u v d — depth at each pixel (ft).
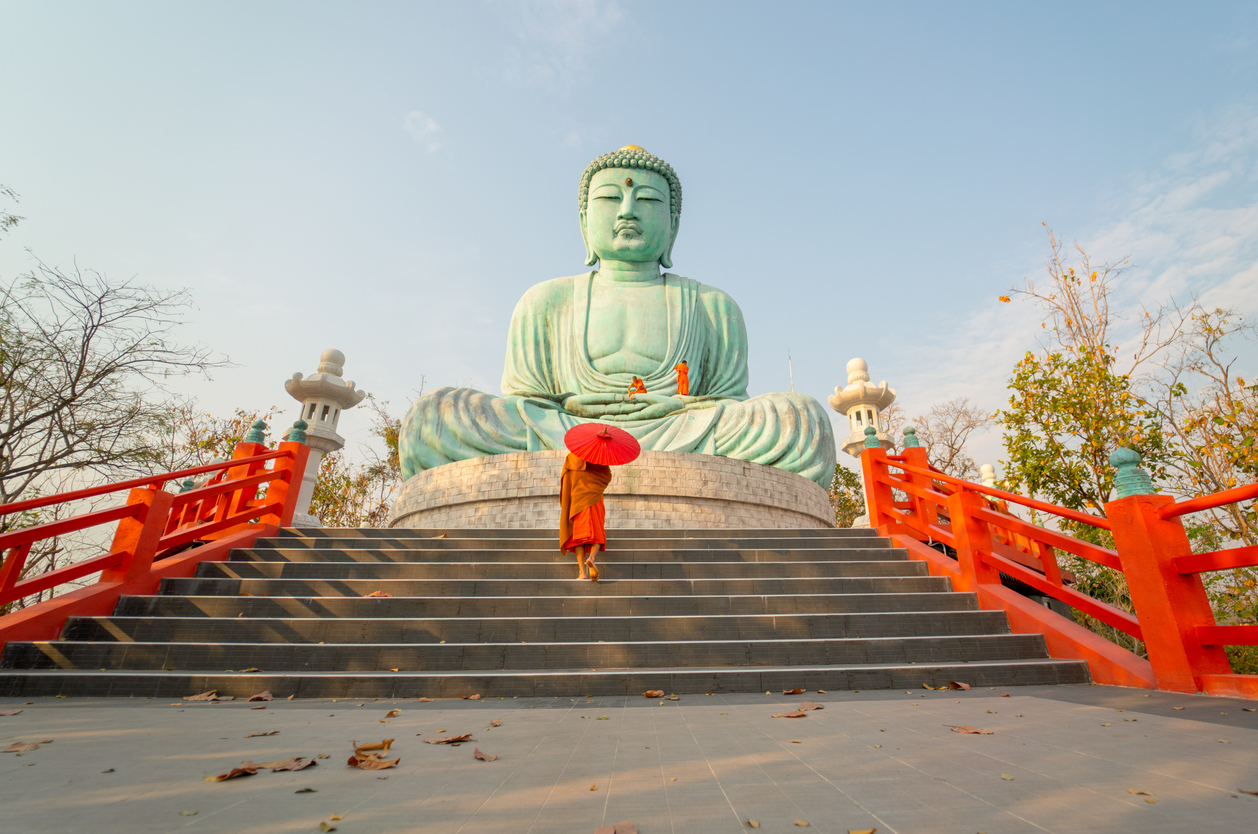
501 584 24.41
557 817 7.48
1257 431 32.42
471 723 13.37
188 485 33.22
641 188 61.62
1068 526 41.73
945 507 27.37
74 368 40.50
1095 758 9.91
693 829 7.09
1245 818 7.19
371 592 24.35
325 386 53.16
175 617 21.26
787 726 12.73
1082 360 40.42
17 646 19.21
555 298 60.29
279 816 7.48
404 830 7.06
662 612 23.08
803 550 28.81
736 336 60.59
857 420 58.03
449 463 47.29
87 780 9.00
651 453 44.06
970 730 11.98
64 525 21.71
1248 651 31.83
